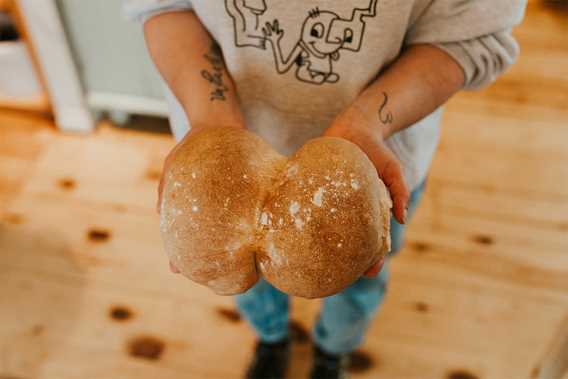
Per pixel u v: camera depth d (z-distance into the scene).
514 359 1.15
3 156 1.46
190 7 0.65
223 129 0.52
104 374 1.13
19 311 1.20
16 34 1.41
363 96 0.58
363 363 1.15
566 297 1.22
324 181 0.48
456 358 1.15
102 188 1.41
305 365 1.16
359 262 0.49
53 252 1.29
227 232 0.48
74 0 1.25
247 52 0.61
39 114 1.55
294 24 0.57
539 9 1.82
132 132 1.53
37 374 1.13
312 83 0.62
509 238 1.31
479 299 1.22
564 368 0.63
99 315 1.20
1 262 1.27
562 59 1.70
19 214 1.35
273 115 0.67
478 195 1.39
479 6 0.54
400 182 0.54
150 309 1.21
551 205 1.37
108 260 1.28
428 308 1.21
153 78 1.39
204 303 1.22
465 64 0.58
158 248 1.30
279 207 0.48
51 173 1.43
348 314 0.92
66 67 1.37
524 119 1.55
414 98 0.58
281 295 0.99
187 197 0.49
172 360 1.15
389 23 0.55
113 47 1.34
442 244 1.30
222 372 1.14
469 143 1.50
